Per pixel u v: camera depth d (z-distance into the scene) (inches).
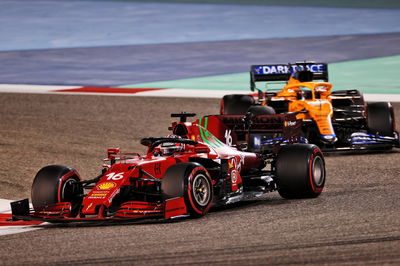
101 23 6683.1
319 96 2192.4
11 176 1892.2
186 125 1393.9
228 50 5044.3
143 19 6884.8
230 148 1475.1
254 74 2407.7
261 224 1144.2
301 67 2447.1
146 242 1044.5
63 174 1309.1
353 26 6067.9
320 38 5447.8
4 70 4456.2
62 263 949.2
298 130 1579.7
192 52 5024.6
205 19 6806.1
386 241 979.3
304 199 1401.3
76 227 1230.9
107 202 1172.5
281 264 888.9
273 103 2311.8
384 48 4916.3
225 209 1346.0
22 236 1171.3
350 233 1039.6
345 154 2102.6
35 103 3221.0
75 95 3425.2
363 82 3661.4
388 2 7869.1
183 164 1217.4
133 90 3560.5
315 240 1005.8
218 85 3690.9
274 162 1558.8
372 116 2155.5
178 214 1186.0
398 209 1218.0
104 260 949.8
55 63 4699.8
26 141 2400.3
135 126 2657.5
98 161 2068.2
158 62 4660.4
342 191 1489.9
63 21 6855.3
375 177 1680.6
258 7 7618.1
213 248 984.9
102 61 4749.0
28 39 5851.4
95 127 2650.1
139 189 1272.1
